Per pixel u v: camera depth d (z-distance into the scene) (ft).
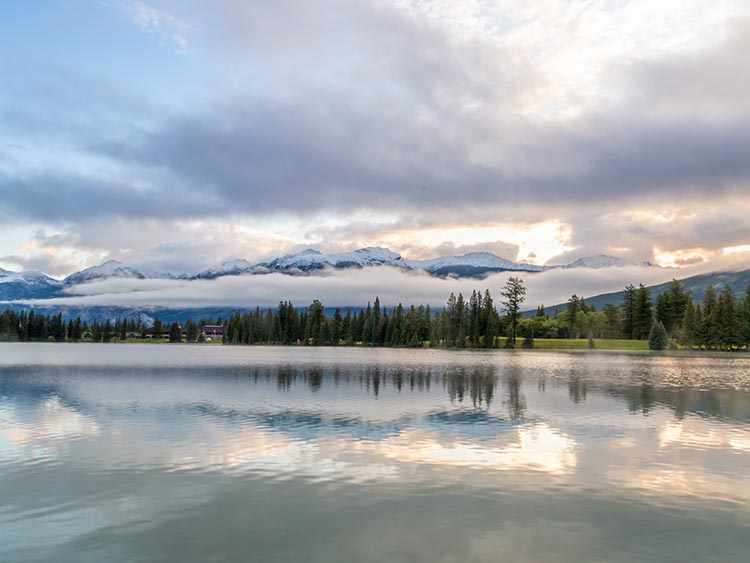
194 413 115.75
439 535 50.57
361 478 67.72
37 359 345.51
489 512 56.13
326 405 128.77
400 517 54.75
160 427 99.30
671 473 70.23
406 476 68.49
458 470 71.36
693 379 204.95
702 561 45.83
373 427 100.17
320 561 45.55
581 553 47.14
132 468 71.77
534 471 71.05
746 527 52.54
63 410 119.55
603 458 77.82
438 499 60.03
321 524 53.01
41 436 91.50
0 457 77.41
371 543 48.88
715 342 490.49
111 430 96.63
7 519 54.44
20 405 127.44
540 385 178.60
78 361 321.73
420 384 180.86
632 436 93.15
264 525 52.80
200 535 50.55
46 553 47.21
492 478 67.87
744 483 66.18
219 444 85.66
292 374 222.89
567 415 115.55
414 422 105.70
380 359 357.82
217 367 266.98
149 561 45.68
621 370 254.06
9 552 47.39
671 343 514.27
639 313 592.19
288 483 65.57
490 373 231.09
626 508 57.41
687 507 57.82
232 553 46.98
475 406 128.36
